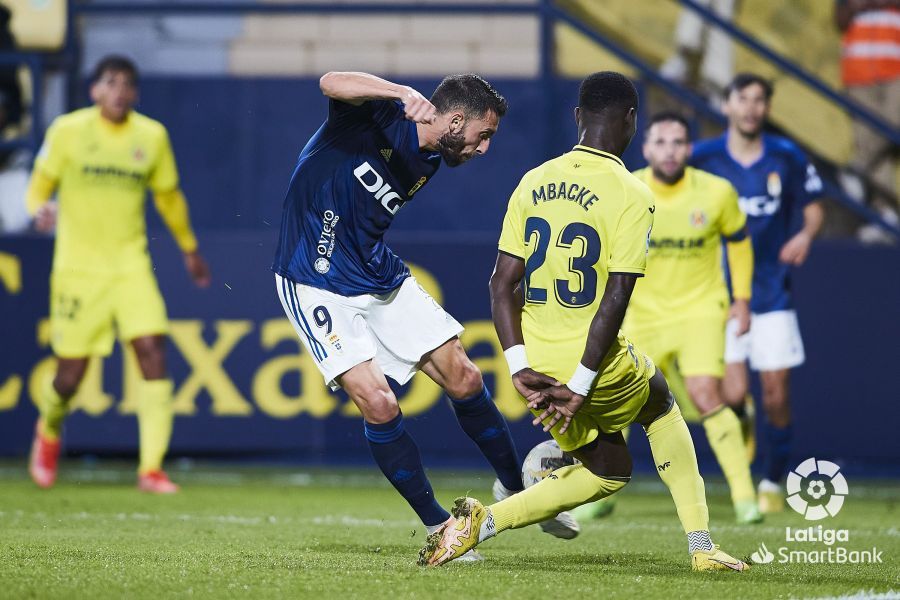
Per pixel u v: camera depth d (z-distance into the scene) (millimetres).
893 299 33375
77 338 28453
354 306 16719
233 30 41062
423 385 33656
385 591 13367
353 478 33500
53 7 39156
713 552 15992
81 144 27953
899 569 16812
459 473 35031
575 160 15320
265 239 33969
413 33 41375
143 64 40688
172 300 33844
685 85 41000
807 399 33406
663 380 15984
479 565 15930
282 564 15664
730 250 25484
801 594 13820
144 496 27750
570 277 15039
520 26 41344
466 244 33594
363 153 16500
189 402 33812
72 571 14797
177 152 38531
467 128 16344
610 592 13656
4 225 38781
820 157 40688
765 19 41594
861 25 41000
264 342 33812
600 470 15734
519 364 15055
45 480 29531
